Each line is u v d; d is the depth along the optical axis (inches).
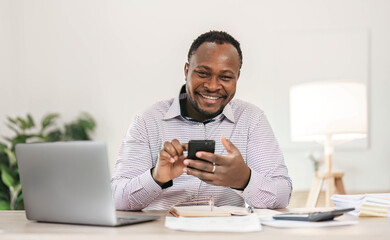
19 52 182.1
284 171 66.8
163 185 58.3
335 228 43.6
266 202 58.8
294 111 117.6
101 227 45.6
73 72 181.2
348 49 174.9
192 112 69.6
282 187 60.6
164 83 179.9
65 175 47.1
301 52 175.6
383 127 174.4
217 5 178.9
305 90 115.0
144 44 180.5
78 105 180.5
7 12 181.0
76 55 181.2
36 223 50.4
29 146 49.2
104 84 180.4
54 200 48.6
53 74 181.5
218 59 62.6
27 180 50.5
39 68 181.6
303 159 174.2
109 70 180.5
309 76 175.3
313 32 175.2
